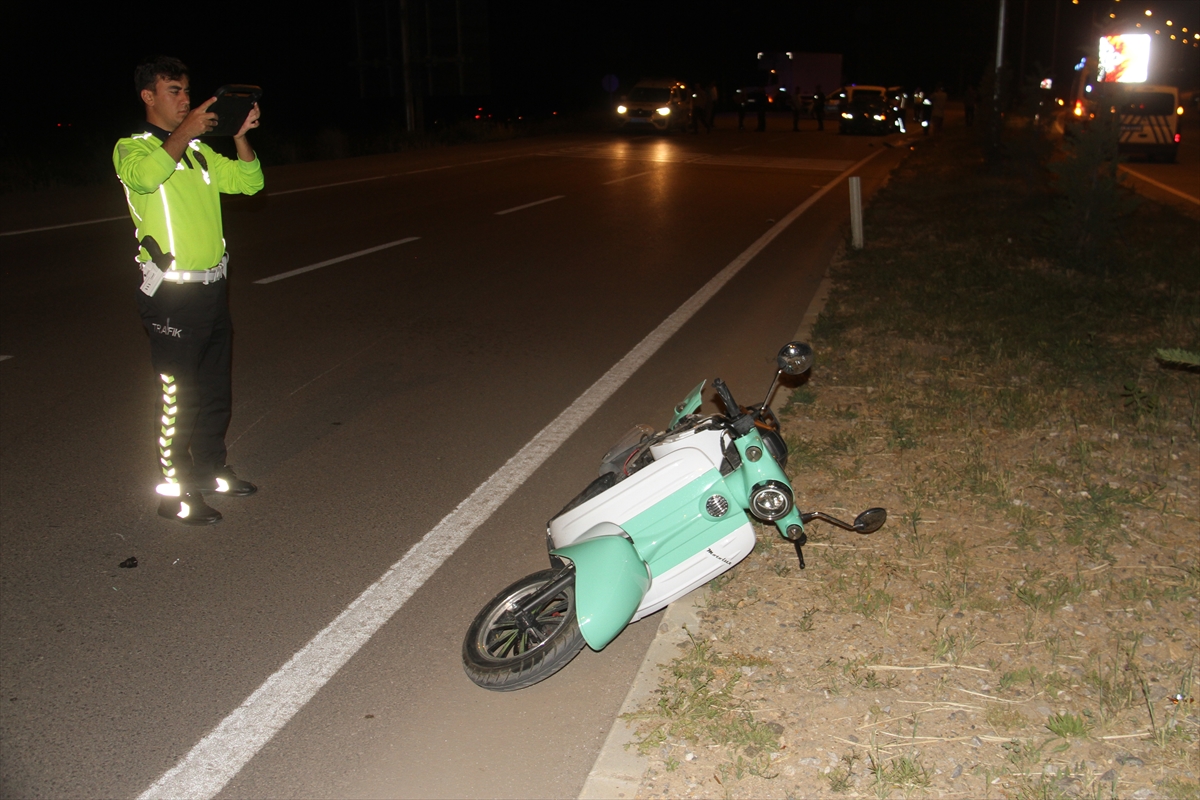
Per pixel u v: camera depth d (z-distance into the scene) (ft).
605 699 12.44
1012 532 16.15
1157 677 12.39
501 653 12.50
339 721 11.88
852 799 10.44
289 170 70.38
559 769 11.19
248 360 25.63
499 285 35.12
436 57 98.53
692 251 42.63
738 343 27.99
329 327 28.94
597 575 11.67
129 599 14.26
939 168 79.15
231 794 10.71
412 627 13.79
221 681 12.51
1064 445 19.72
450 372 25.04
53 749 11.25
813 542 15.84
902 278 35.76
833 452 19.33
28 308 29.40
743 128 139.85
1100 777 10.70
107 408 21.65
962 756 11.07
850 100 131.13
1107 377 23.84
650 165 81.20
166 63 14.93
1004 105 73.56
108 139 73.92
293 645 13.29
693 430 13.20
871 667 12.66
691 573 13.02
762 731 11.33
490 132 108.17
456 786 10.91
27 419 20.88
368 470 18.97
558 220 50.47
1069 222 38.37
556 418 21.88
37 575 14.82
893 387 23.13
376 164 76.48
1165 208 55.01
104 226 43.80
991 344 26.45
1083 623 13.58
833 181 72.69
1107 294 32.86
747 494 12.18
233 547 15.87
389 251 40.70
